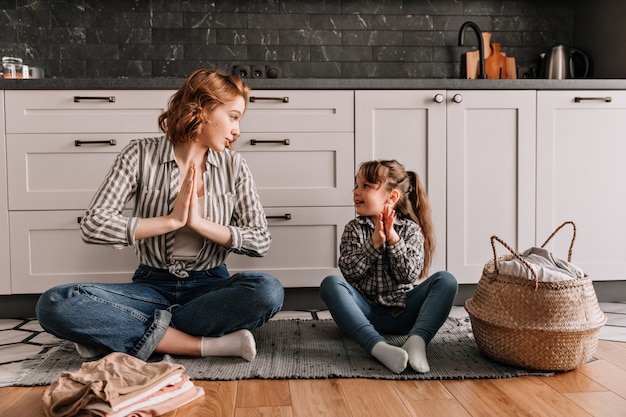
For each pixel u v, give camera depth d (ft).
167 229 5.96
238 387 5.34
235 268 8.58
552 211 8.95
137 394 4.54
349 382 5.47
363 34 10.79
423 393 5.16
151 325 5.93
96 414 4.39
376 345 5.91
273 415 4.68
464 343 6.67
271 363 5.96
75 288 5.75
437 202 8.80
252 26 10.61
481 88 8.80
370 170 7.04
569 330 5.47
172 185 6.35
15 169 8.29
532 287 5.62
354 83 8.62
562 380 5.49
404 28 10.84
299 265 8.68
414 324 6.70
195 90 6.17
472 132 8.83
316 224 8.66
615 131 8.99
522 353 5.63
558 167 8.94
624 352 6.38
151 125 8.40
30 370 5.78
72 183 8.36
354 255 6.88
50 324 5.79
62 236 8.38
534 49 10.94
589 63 10.58
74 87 8.29
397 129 8.75
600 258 9.02
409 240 6.92
